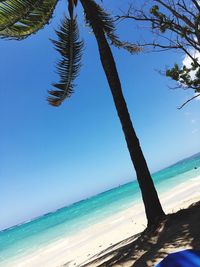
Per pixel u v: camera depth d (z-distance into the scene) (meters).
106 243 16.52
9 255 26.95
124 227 19.58
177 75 12.02
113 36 13.45
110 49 10.92
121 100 10.60
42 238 30.83
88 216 36.59
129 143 10.47
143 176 10.34
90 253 15.42
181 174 65.12
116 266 7.88
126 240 13.80
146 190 10.28
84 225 28.42
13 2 10.52
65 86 12.46
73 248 18.97
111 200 53.72
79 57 12.34
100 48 10.87
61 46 12.03
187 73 12.04
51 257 18.70
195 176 46.72
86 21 11.90
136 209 26.12
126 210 28.05
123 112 10.54
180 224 8.95
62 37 11.92
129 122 10.52
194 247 6.95
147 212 10.24
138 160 10.38
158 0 10.55
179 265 3.83
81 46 12.23
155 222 9.94
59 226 37.78
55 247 21.78
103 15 12.15
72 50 12.10
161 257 7.09
